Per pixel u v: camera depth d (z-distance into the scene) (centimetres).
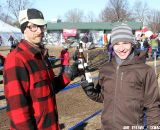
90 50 2853
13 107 306
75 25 6769
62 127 744
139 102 344
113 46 355
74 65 390
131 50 357
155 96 345
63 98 1091
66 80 382
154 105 345
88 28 6681
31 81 318
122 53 351
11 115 308
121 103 345
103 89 366
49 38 6544
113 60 359
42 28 335
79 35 5900
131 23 6475
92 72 1792
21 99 307
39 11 336
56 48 4209
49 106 328
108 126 353
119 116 345
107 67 361
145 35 2672
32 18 327
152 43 2527
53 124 330
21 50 322
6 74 312
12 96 306
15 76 308
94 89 388
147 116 348
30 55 324
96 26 6650
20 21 335
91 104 1000
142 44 2669
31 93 318
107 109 355
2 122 803
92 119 803
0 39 4728
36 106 319
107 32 6638
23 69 313
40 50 333
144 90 347
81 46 405
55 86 377
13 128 309
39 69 325
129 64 347
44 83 327
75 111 916
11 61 312
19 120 305
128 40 346
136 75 344
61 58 1698
